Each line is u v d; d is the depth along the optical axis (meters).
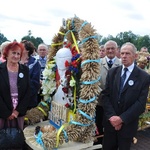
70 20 3.75
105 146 3.16
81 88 3.29
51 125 3.71
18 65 3.28
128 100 2.86
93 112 3.24
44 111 4.06
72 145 3.22
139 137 5.23
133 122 2.95
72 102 3.44
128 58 2.87
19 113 3.21
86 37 3.24
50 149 3.09
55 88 3.90
